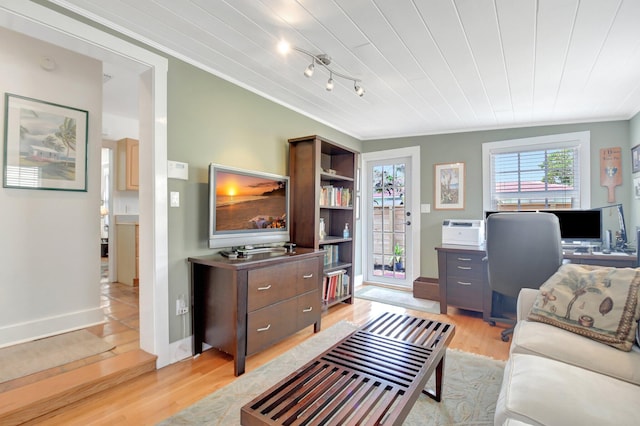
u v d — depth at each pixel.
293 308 2.64
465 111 3.52
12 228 2.47
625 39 2.04
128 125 4.80
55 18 1.74
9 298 2.45
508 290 2.76
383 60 2.38
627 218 3.43
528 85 2.78
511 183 4.00
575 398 1.10
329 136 4.14
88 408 1.78
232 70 2.62
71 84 2.78
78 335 2.61
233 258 2.44
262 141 3.12
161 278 2.26
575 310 1.66
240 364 2.18
